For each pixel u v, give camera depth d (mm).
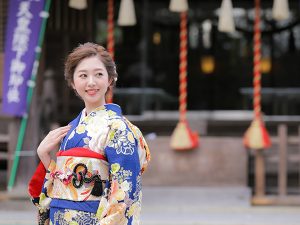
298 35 13797
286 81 13875
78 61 3285
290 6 13688
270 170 11312
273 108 13883
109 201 3115
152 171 9477
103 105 3293
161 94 13906
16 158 9305
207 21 13930
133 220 3174
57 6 11734
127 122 3271
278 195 9508
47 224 3443
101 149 3180
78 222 3168
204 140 9469
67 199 3197
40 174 3441
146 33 13805
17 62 9375
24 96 9336
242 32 13875
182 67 9867
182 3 9695
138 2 13773
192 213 8992
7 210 9180
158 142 9484
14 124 9367
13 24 9422
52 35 11789
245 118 13820
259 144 9266
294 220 8469
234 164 9414
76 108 12086
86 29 11781
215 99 14047
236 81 14023
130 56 13828
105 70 3295
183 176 9445
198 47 13977
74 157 3189
